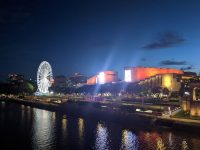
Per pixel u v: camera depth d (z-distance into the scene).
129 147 127.75
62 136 154.75
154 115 177.12
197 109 162.50
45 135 158.50
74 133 162.25
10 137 154.00
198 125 143.38
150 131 157.12
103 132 162.00
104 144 134.50
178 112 176.50
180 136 140.62
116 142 137.38
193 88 188.88
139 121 180.62
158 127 164.50
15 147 132.50
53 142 140.88
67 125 191.12
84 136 153.25
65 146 133.00
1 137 154.12
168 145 125.94
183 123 150.00
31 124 197.88
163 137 140.38
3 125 194.00
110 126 181.38
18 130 174.50
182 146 123.50
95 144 134.88
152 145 128.75
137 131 159.62
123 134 154.00
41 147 132.00
